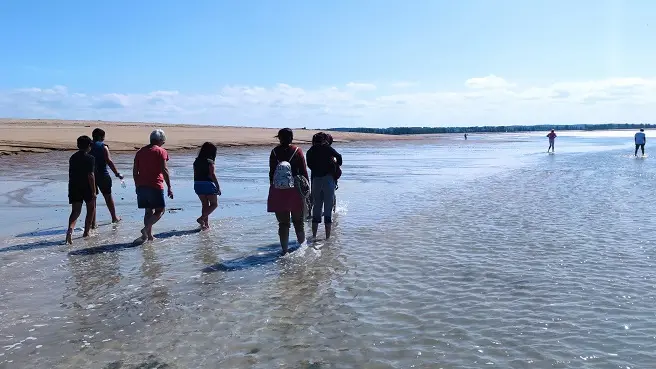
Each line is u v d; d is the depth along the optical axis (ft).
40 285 21.21
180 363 14.21
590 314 17.19
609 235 29.37
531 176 67.51
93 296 19.83
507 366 13.67
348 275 22.25
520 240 28.48
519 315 17.22
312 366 13.93
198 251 26.84
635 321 16.49
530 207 40.45
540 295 19.17
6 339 15.90
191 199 47.37
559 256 24.76
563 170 77.10
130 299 19.45
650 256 24.40
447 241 28.55
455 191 51.57
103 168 34.78
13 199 46.70
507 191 51.19
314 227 30.07
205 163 32.24
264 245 28.17
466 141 271.49
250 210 40.50
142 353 14.85
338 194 49.88
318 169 29.89
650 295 18.89
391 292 19.88
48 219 36.96
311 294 19.80
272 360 14.33
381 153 140.97
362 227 33.09
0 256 25.93
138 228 33.47
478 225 33.12
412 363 13.98
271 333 16.16
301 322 17.02
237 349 15.06
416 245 27.68
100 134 35.14
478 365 13.76
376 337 15.72
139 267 23.82
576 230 31.01
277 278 21.95
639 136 113.39
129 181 62.18
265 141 170.19
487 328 16.21
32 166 79.41
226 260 24.99
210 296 19.70
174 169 78.64
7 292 20.33
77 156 29.81
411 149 169.17
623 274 21.61
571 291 19.56
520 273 22.04
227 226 33.76
